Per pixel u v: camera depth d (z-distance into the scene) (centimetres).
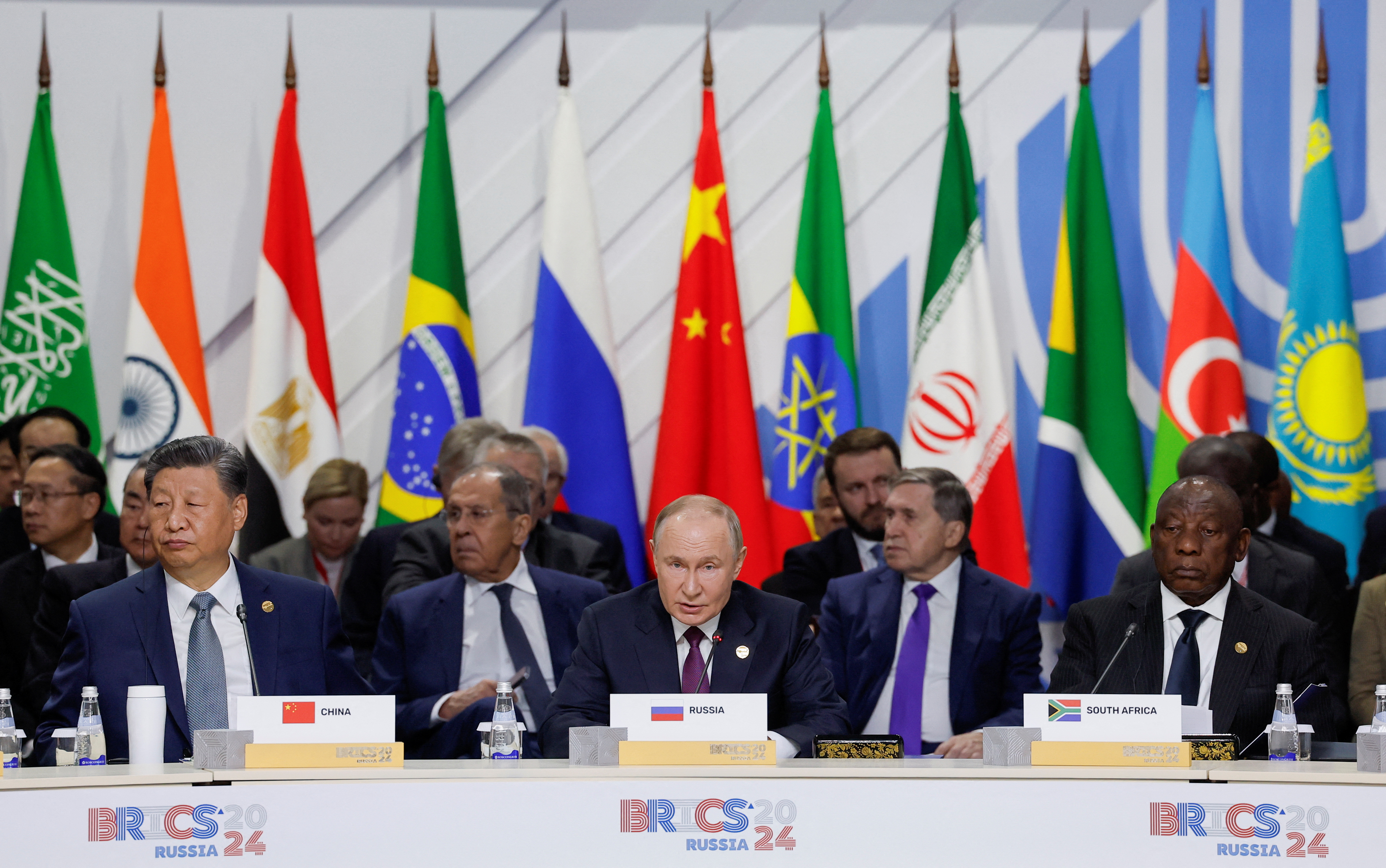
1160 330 1159
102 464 1080
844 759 556
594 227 1107
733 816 489
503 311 1164
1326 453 1048
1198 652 684
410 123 1167
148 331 1068
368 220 1163
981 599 814
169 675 614
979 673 802
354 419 1155
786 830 490
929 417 1078
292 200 1095
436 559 908
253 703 512
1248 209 1154
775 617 664
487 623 788
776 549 1096
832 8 1179
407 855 480
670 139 1176
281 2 1165
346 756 515
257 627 639
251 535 1055
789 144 1173
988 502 1069
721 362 1104
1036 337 1167
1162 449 1065
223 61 1161
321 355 1090
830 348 1107
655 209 1174
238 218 1156
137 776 475
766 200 1173
